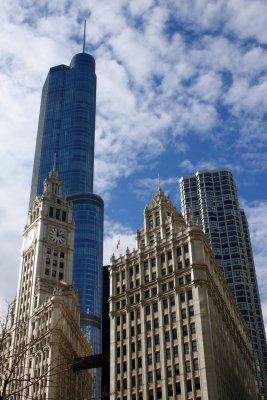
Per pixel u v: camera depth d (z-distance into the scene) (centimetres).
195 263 11431
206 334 10462
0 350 3338
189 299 11150
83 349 15962
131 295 12325
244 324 15900
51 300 13950
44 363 12019
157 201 14225
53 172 19475
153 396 10481
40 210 18000
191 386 10019
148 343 11288
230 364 12000
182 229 12600
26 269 17175
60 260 17138
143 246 13338
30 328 14050
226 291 13862
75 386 12569
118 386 11188
